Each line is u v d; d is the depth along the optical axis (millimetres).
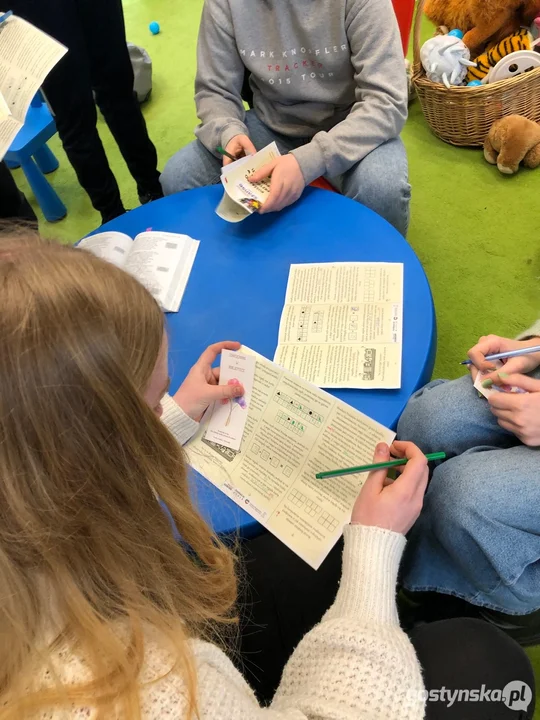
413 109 2244
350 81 1396
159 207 1341
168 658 455
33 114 2047
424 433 1001
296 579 990
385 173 1312
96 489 446
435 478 937
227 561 669
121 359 430
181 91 2619
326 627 630
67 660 436
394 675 578
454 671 718
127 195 2234
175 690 433
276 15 1318
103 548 468
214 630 758
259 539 1035
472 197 1898
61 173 2393
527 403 847
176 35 2932
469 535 850
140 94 2537
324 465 875
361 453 869
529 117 1972
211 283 1151
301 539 834
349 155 1292
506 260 1712
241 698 480
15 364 392
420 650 742
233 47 1427
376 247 1133
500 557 832
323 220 1211
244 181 1247
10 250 463
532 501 818
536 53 1817
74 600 447
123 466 460
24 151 1977
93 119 1692
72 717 409
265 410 939
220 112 1459
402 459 818
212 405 968
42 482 417
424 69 1936
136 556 500
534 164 1901
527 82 1846
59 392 403
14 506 415
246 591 985
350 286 1076
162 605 523
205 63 1475
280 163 1231
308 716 567
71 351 403
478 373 960
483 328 1581
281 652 936
